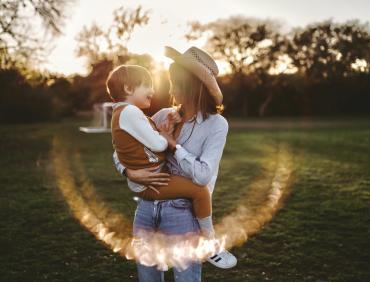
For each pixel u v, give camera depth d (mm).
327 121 38094
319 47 51219
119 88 2529
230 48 53031
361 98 51719
